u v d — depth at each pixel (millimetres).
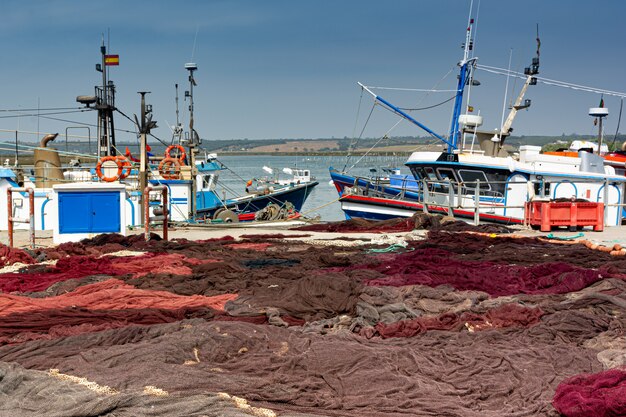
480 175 20500
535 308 7250
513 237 13242
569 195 20328
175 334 6133
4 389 4750
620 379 4898
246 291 8125
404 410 4680
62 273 9180
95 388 4758
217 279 8641
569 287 8273
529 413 4637
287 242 12711
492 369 5480
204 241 12828
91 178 19781
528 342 6312
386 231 15422
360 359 5543
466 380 5254
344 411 4680
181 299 7727
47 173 19266
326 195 52594
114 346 5867
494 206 16625
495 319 6961
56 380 4957
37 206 16547
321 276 8031
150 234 12586
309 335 6312
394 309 7121
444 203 21031
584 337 6527
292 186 29281
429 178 21547
